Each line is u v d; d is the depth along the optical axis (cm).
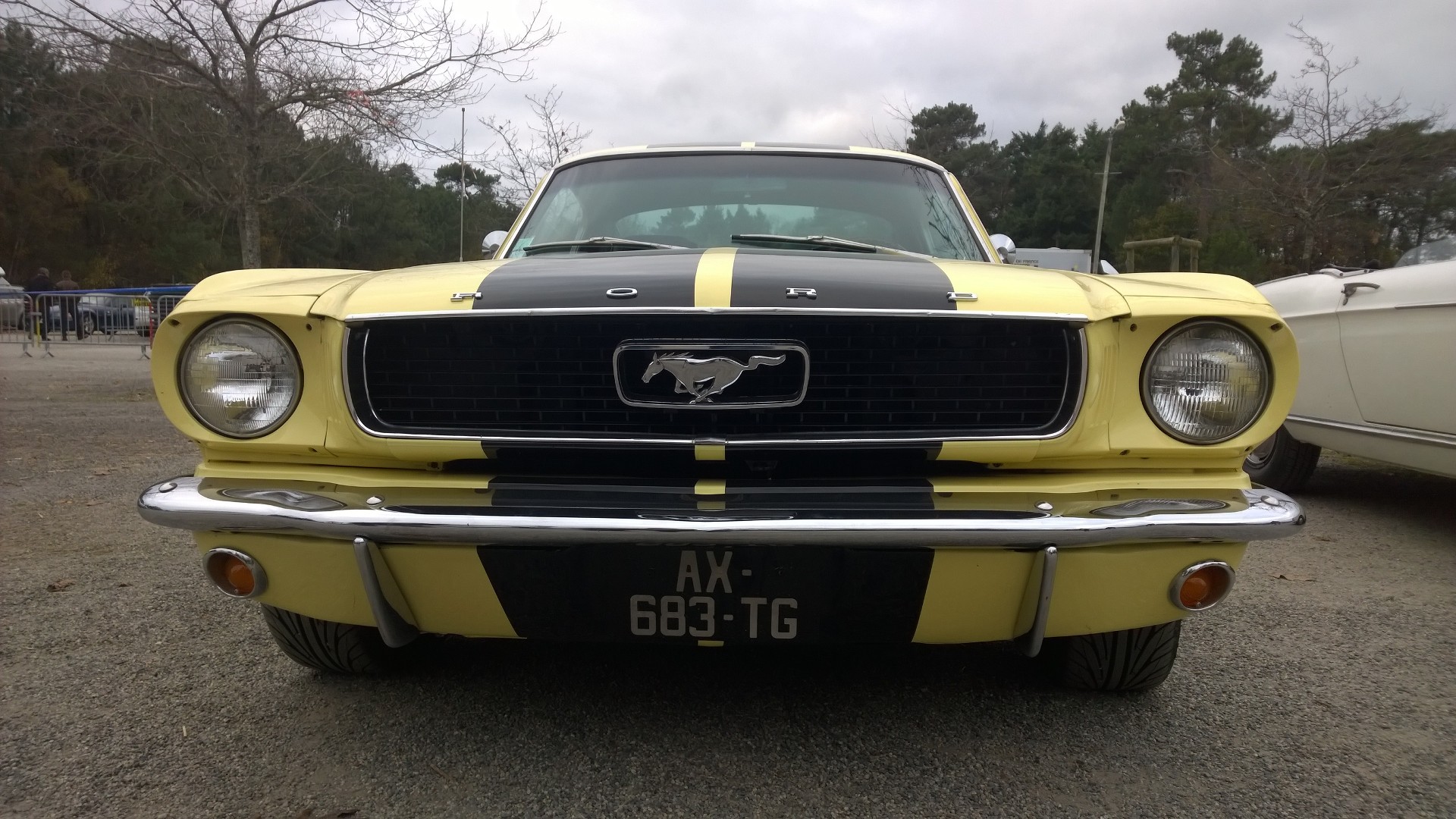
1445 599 354
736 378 203
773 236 293
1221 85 5178
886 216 327
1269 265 2772
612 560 198
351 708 253
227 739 236
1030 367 205
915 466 208
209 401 212
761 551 196
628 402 203
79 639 301
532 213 343
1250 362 205
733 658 287
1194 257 1359
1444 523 479
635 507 195
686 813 204
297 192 1058
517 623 209
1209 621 329
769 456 205
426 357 209
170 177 1042
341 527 197
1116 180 5569
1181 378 205
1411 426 418
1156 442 204
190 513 204
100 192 3406
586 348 205
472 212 2314
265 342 211
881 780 218
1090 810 207
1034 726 246
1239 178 2611
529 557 200
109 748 231
